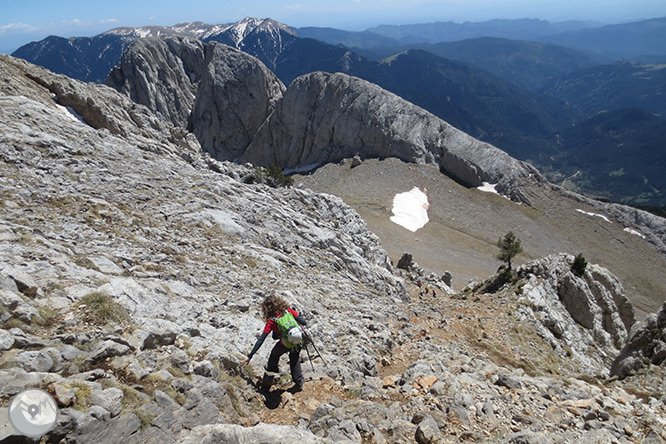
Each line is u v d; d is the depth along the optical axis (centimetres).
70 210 1611
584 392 1288
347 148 17312
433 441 848
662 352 2020
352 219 4512
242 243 2158
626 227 13225
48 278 942
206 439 625
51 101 4941
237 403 860
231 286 1552
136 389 706
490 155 15325
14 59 5266
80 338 754
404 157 16075
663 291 10869
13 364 623
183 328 1010
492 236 12238
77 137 2544
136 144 3130
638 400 1279
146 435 629
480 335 2622
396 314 2441
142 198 2092
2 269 841
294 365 1037
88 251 1304
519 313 3356
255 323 1307
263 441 660
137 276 1256
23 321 749
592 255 11969
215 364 934
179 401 732
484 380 1295
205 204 2378
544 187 14525
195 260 1673
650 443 954
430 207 13438
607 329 4181
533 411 1066
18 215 1391
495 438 895
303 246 2689
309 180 16112
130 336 839
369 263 3472
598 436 934
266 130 19625
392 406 1006
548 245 12206
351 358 1389
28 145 2039
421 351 1833
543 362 2527
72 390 601
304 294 1889
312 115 18525
